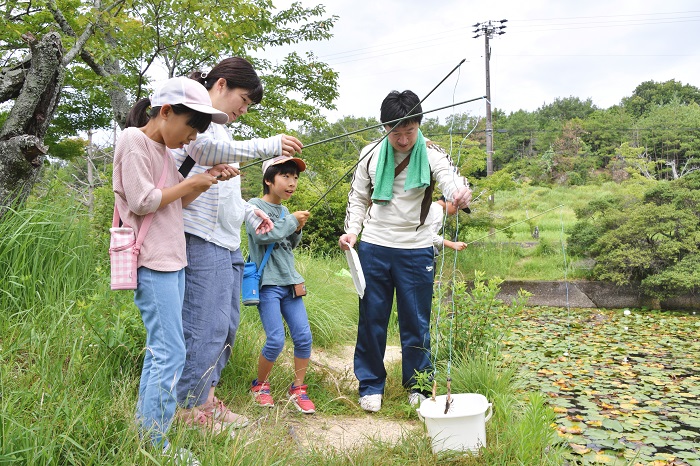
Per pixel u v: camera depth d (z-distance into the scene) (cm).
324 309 604
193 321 283
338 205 1162
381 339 389
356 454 284
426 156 380
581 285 1111
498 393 372
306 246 1156
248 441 248
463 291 470
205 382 288
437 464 289
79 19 580
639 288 1078
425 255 392
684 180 1112
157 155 244
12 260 381
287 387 383
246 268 356
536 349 681
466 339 461
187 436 248
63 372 288
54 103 468
